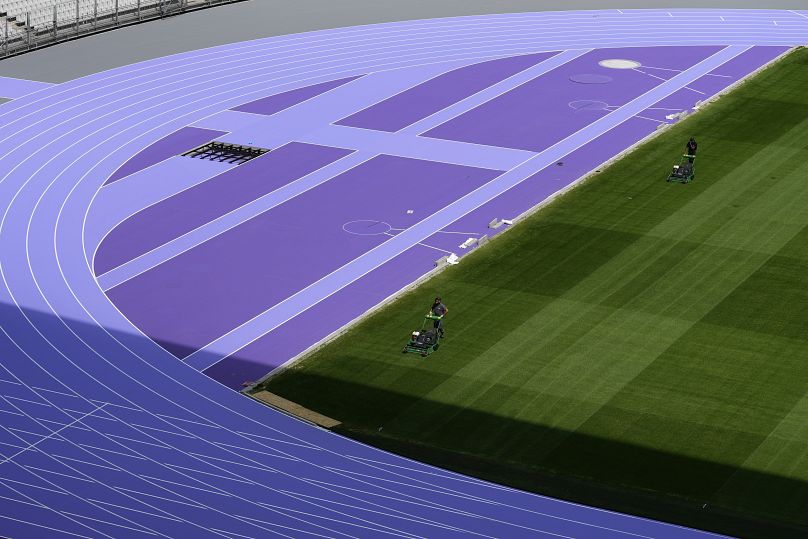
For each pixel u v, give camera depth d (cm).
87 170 7800
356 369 5706
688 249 6681
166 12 10588
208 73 9344
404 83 9181
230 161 7938
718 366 5662
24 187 7562
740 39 10062
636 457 5112
